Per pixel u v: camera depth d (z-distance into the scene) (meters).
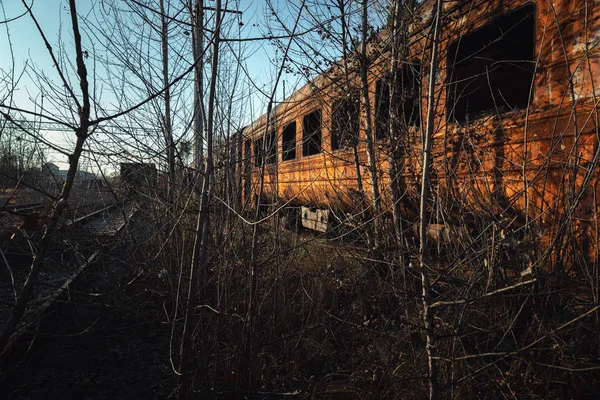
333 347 3.25
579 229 2.72
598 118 2.71
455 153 3.59
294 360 3.07
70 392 2.78
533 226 2.75
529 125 3.18
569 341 2.47
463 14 3.75
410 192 3.65
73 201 4.90
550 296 2.48
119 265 4.72
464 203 3.07
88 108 1.81
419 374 2.58
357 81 4.31
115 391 2.84
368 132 3.94
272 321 3.23
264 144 2.86
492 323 2.65
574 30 2.93
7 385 2.77
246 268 3.02
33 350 3.26
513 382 2.48
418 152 3.70
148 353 3.39
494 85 4.72
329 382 2.87
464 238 2.91
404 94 3.84
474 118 3.85
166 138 3.58
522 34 3.97
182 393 2.35
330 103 4.54
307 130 6.12
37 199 10.72
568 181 2.81
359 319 3.30
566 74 2.99
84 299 4.03
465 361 2.49
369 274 3.36
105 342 3.52
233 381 2.72
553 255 2.75
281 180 7.96
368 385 2.73
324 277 3.85
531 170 3.13
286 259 3.57
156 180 3.79
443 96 3.85
